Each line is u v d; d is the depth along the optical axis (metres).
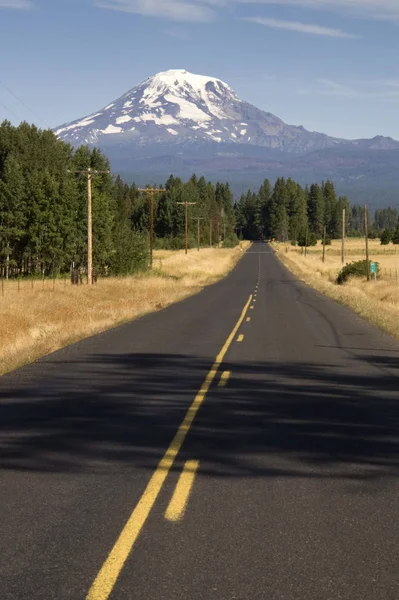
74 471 11.65
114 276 96.25
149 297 60.53
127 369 23.75
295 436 14.24
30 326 34.81
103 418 15.99
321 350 29.11
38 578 7.30
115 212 117.44
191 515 9.39
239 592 6.96
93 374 22.62
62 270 120.00
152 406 17.44
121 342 31.83
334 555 7.93
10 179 109.56
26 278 108.88
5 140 121.19
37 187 110.31
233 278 111.00
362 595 6.88
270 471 11.66
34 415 16.33
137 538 8.49
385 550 8.09
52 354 27.64
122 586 7.11
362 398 18.61
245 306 55.75
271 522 9.10
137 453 12.85
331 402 18.05
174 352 28.42
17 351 26.97
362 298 58.72
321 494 10.37
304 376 22.39
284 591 6.98
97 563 7.70
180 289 76.62
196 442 13.73
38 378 21.78
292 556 7.89
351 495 10.31
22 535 8.61
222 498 10.16
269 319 44.19
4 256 113.56
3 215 109.44
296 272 129.00
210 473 11.53
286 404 17.77
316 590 7.00
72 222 111.00
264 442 13.74
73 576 7.36
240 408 17.20
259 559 7.80
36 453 12.85
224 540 8.42
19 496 10.27
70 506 9.78
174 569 7.53
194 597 6.85
